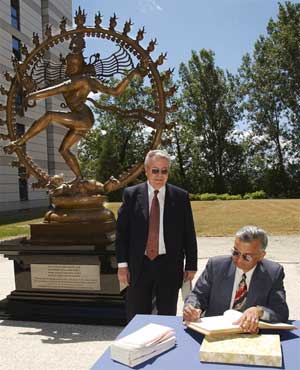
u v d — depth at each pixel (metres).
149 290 3.91
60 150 5.69
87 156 42.53
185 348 2.34
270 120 40.81
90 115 5.67
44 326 4.93
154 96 5.64
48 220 5.43
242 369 2.06
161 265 3.83
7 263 9.20
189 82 43.94
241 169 43.81
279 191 40.34
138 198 3.91
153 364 2.16
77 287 5.16
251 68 41.44
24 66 5.84
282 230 12.79
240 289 2.91
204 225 14.73
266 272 2.88
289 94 38.56
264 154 41.97
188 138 44.59
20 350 4.25
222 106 43.53
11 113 5.99
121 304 5.03
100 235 5.16
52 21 31.31
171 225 3.85
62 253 5.14
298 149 39.97
